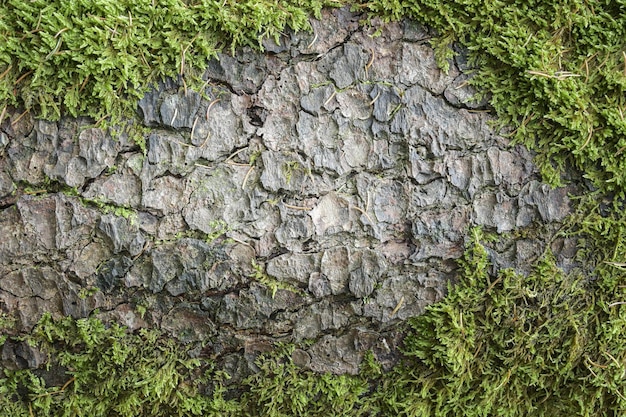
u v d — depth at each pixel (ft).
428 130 2.25
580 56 2.24
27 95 2.14
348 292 2.27
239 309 2.26
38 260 2.19
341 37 2.25
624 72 2.24
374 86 2.24
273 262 2.24
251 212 2.23
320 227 2.25
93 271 2.20
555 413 2.39
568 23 2.22
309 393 2.33
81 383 2.27
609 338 2.30
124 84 2.15
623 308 2.29
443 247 2.28
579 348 2.31
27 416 2.26
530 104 2.25
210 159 2.22
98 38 2.11
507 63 2.23
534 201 2.27
